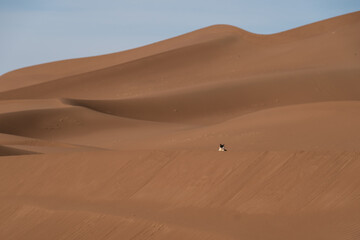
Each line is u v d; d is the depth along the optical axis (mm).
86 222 31328
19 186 41594
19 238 33000
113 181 36438
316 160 29094
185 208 30203
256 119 79125
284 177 29078
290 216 26312
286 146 58031
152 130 115875
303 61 167375
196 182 32062
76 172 39750
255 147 60094
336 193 26484
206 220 27969
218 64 188500
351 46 168625
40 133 117438
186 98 143875
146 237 27703
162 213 30125
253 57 187375
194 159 34062
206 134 77500
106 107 140250
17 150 73938
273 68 169250
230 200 29312
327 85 138250
